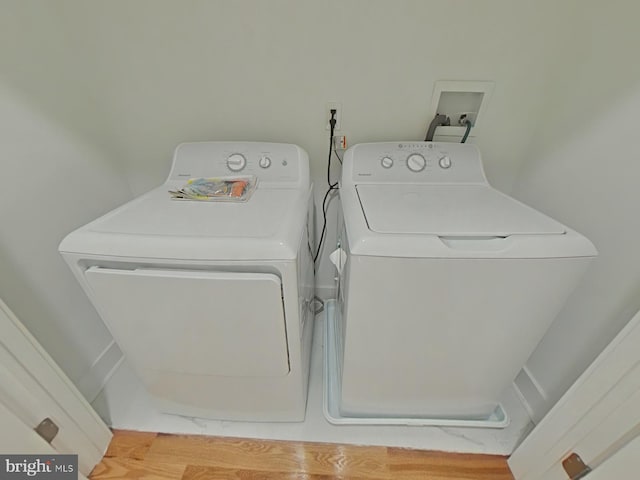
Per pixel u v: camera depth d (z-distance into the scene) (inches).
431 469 43.4
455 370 39.6
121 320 35.4
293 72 49.0
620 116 35.2
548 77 46.7
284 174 49.0
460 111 52.4
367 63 47.7
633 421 28.2
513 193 57.0
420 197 41.8
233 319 33.4
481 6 42.9
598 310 38.4
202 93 51.4
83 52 48.3
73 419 39.9
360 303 33.4
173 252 30.6
